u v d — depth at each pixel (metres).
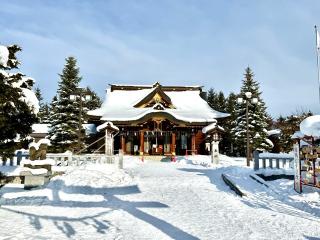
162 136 45.41
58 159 20.66
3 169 16.80
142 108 48.41
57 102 39.66
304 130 13.62
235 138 48.28
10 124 10.82
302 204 11.59
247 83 49.84
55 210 10.87
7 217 9.66
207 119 44.44
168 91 54.38
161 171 23.64
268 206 11.77
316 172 13.18
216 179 18.64
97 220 9.59
